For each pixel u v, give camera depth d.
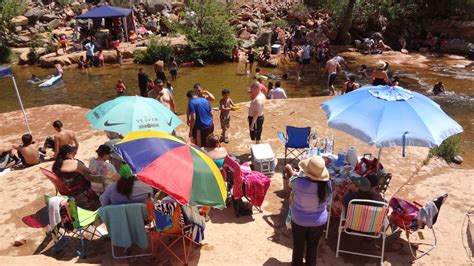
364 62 25.34
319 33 29.80
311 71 23.33
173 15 30.72
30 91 19.27
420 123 5.43
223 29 25.91
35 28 28.20
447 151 9.89
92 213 5.79
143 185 5.42
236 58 25.59
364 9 29.52
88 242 5.93
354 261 5.64
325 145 8.18
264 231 6.29
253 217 6.65
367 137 5.42
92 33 26.83
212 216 6.66
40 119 12.17
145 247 5.46
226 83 20.52
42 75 22.31
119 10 26.16
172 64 21.03
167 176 4.89
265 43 27.53
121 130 6.57
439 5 29.67
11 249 5.98
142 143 5.35
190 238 5.43
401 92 5.95
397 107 5.63
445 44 28.09
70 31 28.34
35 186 7.88
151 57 24.95
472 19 29.31
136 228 5.34
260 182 6.43
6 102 17.56
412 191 7.66
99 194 6.74
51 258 5.42
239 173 6.36
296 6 32.72
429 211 5.53
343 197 5.74
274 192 7.42
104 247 5.82
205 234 6.17
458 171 8.76
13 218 6.80
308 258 5.14
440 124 5.58
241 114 11.70
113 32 27.34
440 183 8.05
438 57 26.80
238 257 5.67
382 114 5.58
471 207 7.12
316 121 11.05
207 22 26.05
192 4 26.59
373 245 5.97
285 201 7.14
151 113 6.84
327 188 4.83
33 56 24.95
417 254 5.83
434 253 5.86
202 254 5.70
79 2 31.48
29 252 5.91
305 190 4.76
